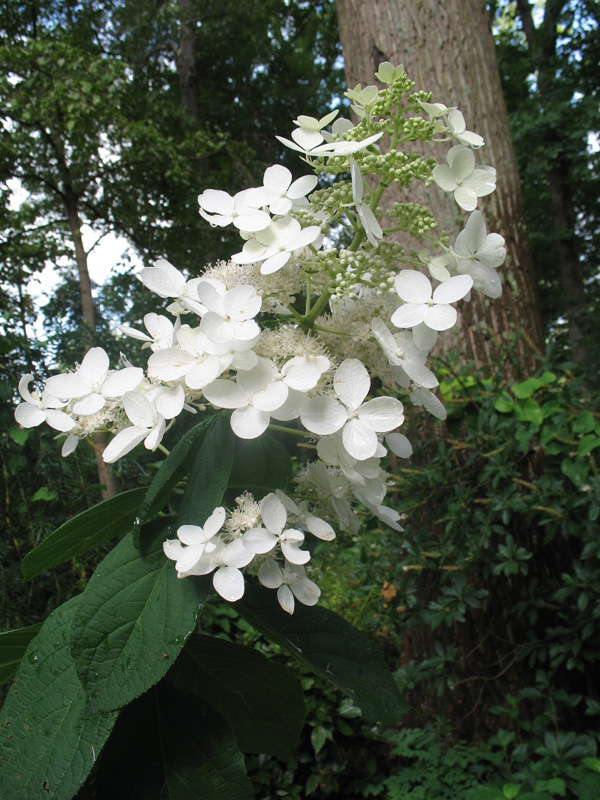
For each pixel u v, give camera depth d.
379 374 0.28
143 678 0.23
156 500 0.29
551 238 3.14
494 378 0.74
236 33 3.32
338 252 0.28
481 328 0.82
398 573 0.80
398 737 0.80
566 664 0.69
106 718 0.24
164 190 2.08
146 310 1.00
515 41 3.82
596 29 3.10
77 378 0.28
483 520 0.70
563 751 0.62
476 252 0.28
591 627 0.67
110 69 1.75
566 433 0.68
